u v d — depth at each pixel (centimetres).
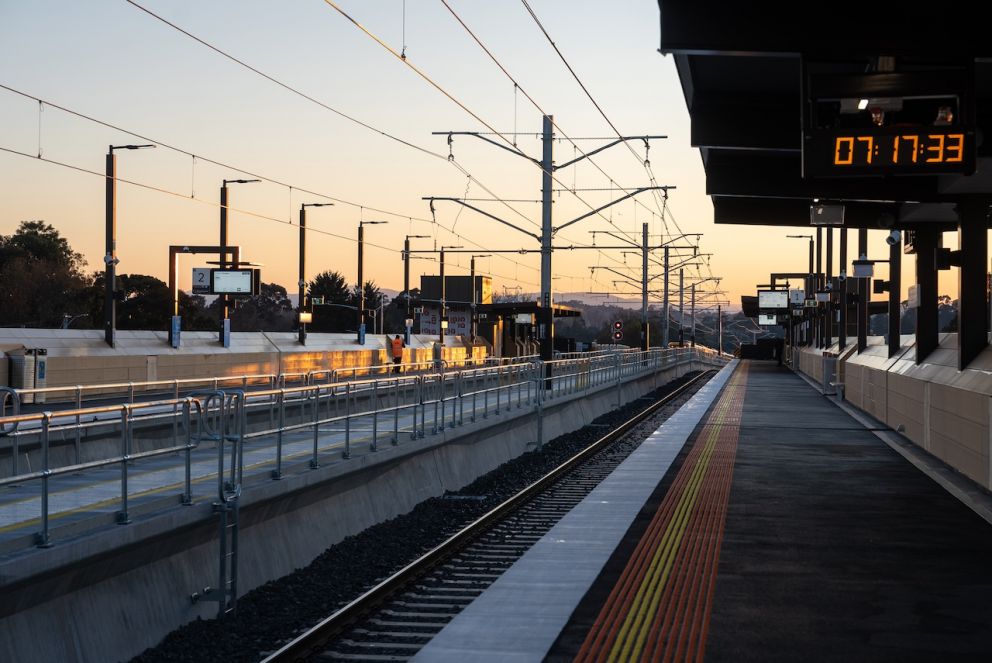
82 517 866
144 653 898
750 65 1464
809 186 2028
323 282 14062
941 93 1171
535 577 1127
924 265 2675
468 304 8006
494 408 2506
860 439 2717
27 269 9812
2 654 743
